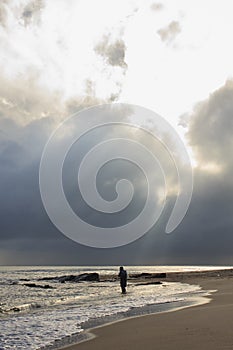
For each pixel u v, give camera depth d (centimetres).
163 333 1102
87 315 1673
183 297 2384
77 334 1205
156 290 3269
